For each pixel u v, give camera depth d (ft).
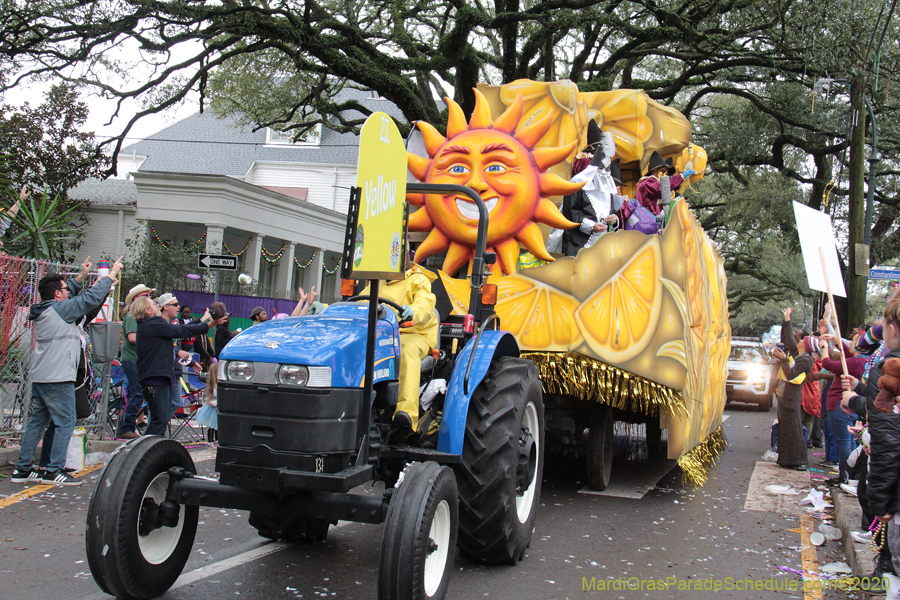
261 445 11.97
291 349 12.14
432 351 15.79
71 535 16.61
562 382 21.40
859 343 19.94
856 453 17.80
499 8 55.62
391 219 12.67
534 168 22.68
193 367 35.04
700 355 25.86
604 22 50.85
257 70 60.23
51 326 21.36
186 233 75.31
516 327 21.50
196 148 102.12
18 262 25.03
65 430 21.54
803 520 21.16
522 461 16.28
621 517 20.72
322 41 50.47
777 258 90.99
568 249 23.91
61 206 59.31
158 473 12.69
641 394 21.52
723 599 14.33
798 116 59.11
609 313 21.33
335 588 13.76
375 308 12.31
